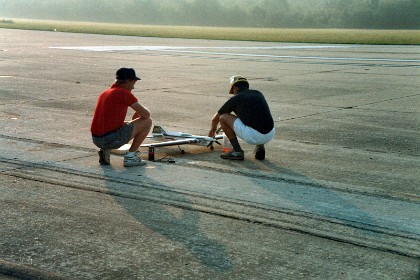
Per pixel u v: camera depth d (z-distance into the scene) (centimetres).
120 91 708
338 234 510
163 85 1606
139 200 595
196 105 1264
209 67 2181
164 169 719
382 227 530
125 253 462
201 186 648
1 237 491
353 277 425
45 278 416
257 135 753
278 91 1546
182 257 456
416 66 2427
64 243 480
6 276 418
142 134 725
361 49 3697
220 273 428
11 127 966
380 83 1781
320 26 14612
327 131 1004
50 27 6781
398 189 658
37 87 1494
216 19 15788
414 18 13762
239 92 766
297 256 461
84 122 1029
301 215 557
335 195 627
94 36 4772
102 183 652
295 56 2925
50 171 698
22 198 596
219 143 845
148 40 4344
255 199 605
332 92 1547
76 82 1625
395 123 1098
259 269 436
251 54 2992
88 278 416
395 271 437
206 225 527
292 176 702
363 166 764
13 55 2522
